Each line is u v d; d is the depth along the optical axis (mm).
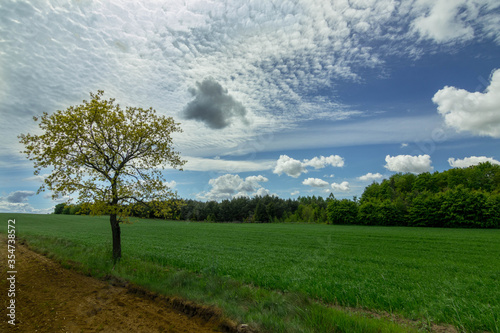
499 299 9375
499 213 59625
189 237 36562
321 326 6238
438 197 69000
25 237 25312
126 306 8102
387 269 15281
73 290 9555
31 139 12648
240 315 6941
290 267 14984
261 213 107000
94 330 6391
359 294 9422
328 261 17844
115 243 14227
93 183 14039
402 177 95312
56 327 6500
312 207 118125
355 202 86125
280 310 7176
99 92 14008
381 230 55656
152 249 21922
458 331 6613
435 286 11109
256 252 22312
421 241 33406
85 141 13805
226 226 66312
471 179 81250
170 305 8180
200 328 6730
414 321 7297
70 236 32344
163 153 15289
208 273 12344
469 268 15984
